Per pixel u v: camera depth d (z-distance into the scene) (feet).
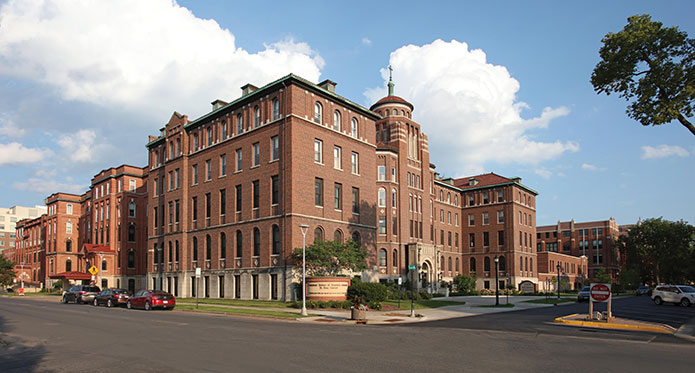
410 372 39.22
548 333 68.33
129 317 93.91
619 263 422.00
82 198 303.48
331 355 47.14
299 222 138.00
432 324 83.66
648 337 63.82
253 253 148.66
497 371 39.81
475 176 299.79
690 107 83.71
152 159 202.18
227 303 135.95
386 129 214.07
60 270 290.97
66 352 49.55
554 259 307.78
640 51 88.17
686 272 322.75
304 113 144.36
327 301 118.01
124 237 247.29
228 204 159.43
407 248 203.21
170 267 181.68
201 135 176.04
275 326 77.15
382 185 198.39
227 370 39.73
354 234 159.63
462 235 288.30
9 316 96.53
